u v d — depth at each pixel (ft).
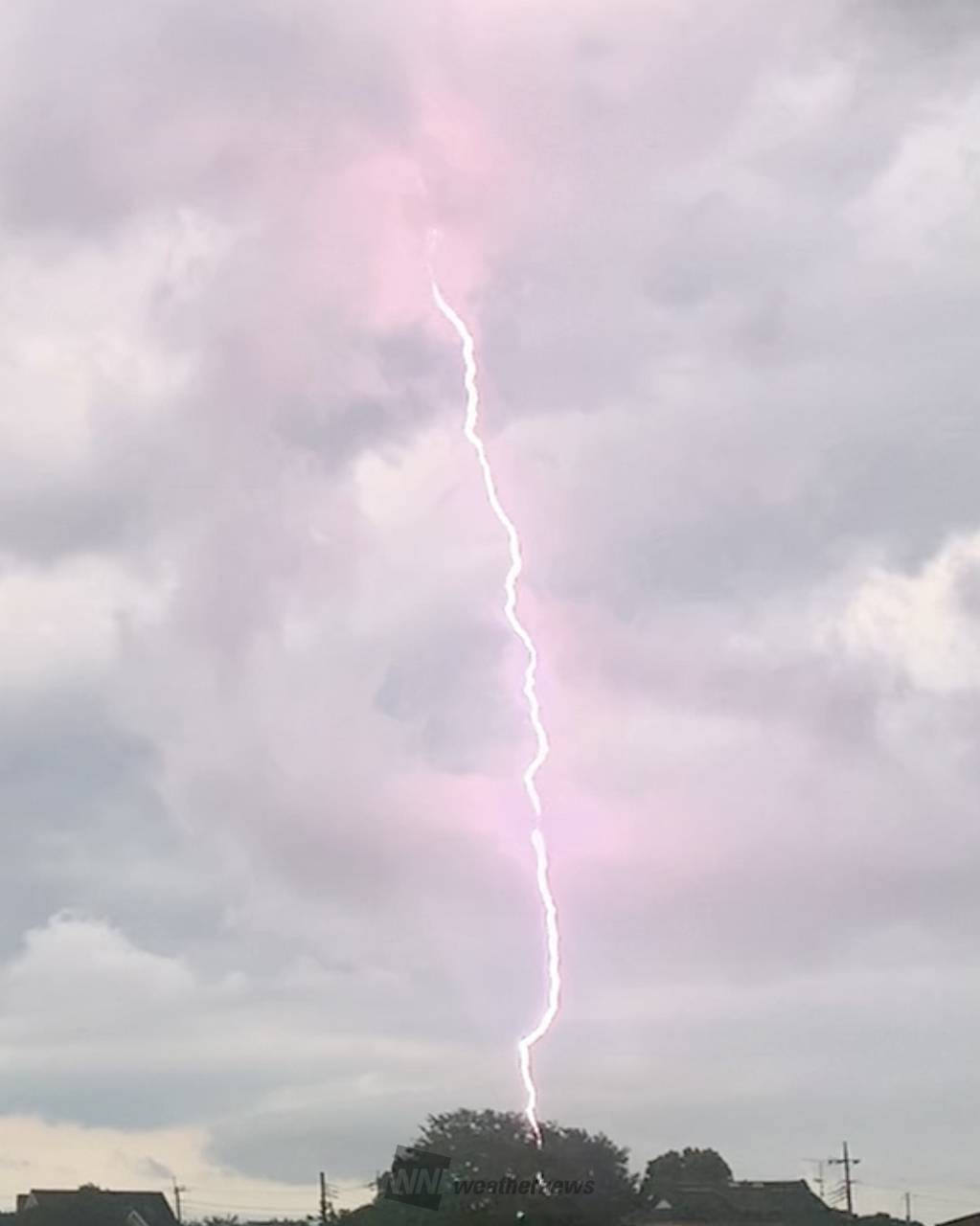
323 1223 171.32
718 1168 168.86
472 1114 164.45
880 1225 177.58
